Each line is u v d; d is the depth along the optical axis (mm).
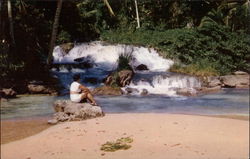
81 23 18516
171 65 14344
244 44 13750
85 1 19438
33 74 12570
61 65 14133
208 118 7430
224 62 13492
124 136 6383
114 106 9242
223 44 13859
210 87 11680
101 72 13727
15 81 11703
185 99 10070
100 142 6039
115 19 19516
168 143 5840
